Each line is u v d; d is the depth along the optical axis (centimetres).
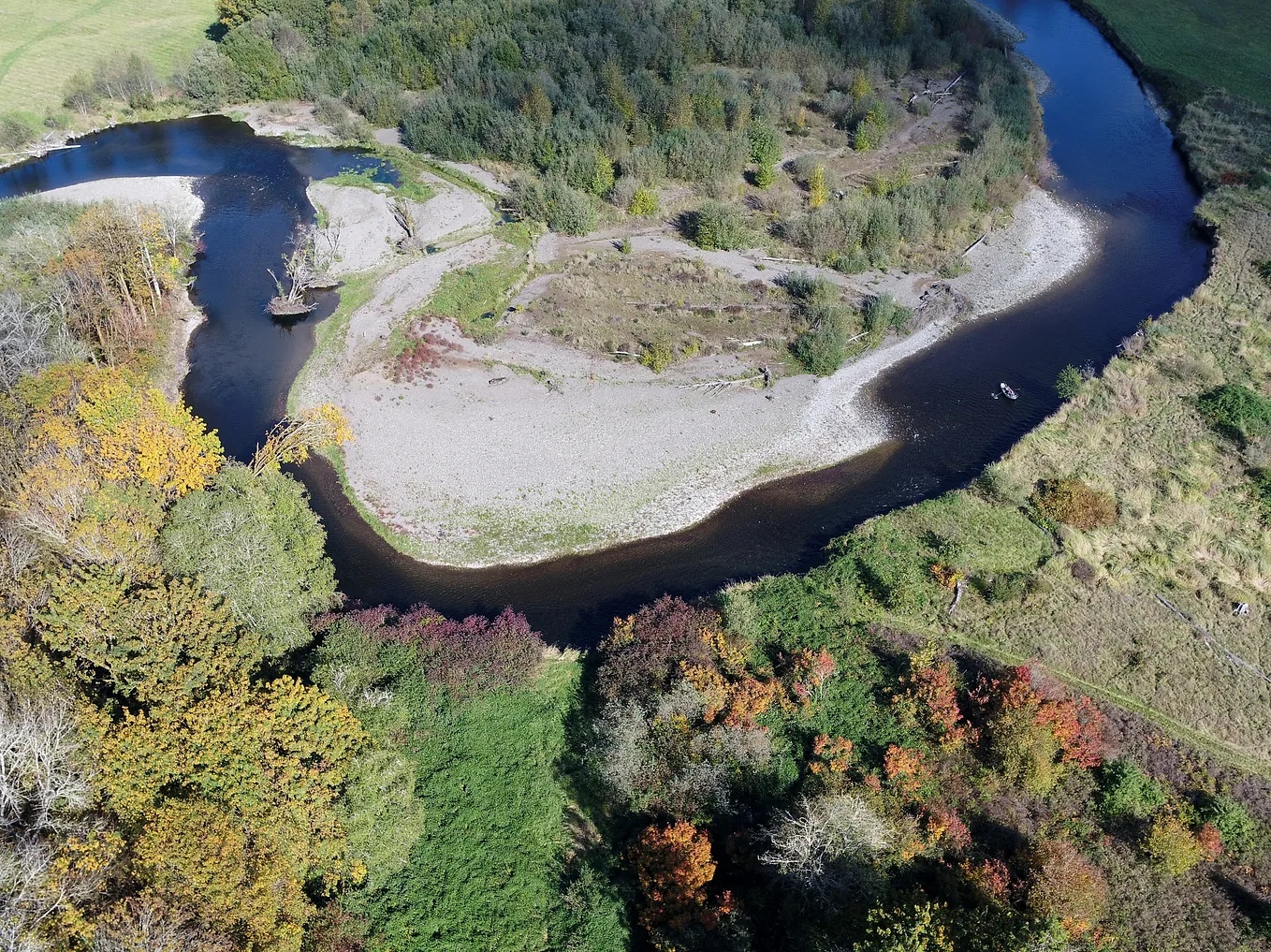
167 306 8300
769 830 3991
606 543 6084
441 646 4994
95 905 3005
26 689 3622
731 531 6184
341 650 4828
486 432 6956
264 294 8700
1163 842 3916
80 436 5231
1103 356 7788
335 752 3812
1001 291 8731
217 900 3120
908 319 8250
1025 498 6203
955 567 5628
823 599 5444
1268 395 7044
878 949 3259
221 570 4506
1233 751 4541
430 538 6103
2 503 4894
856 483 6569
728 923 3666
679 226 9769
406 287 8556
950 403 7319
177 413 5569
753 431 7044
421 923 3812
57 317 6856
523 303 8462
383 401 7256
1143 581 5541
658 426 7056
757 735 4372
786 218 9719
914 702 4631
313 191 10525
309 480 6581
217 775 3531
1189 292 8575
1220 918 3775
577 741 4650
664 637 4897
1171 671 4956
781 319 8188
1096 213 9969
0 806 3144
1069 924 3553
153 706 3722
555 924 3844
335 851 3694
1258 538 5844
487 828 4219
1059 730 4384
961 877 3781
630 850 3991
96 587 4050
